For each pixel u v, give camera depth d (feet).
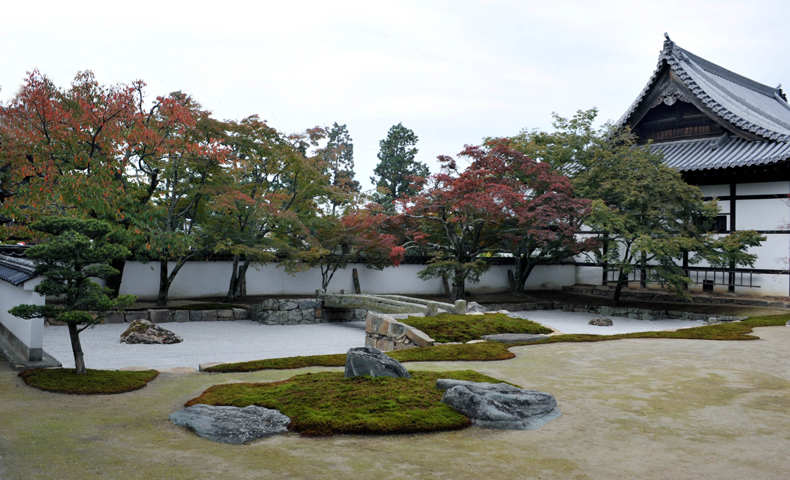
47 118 40.70
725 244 62.80
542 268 87.97
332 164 63.77
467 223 67.10
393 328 38.22
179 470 12.84
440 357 29.50
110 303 22.25
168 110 46.11
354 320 60.49
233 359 35.45
